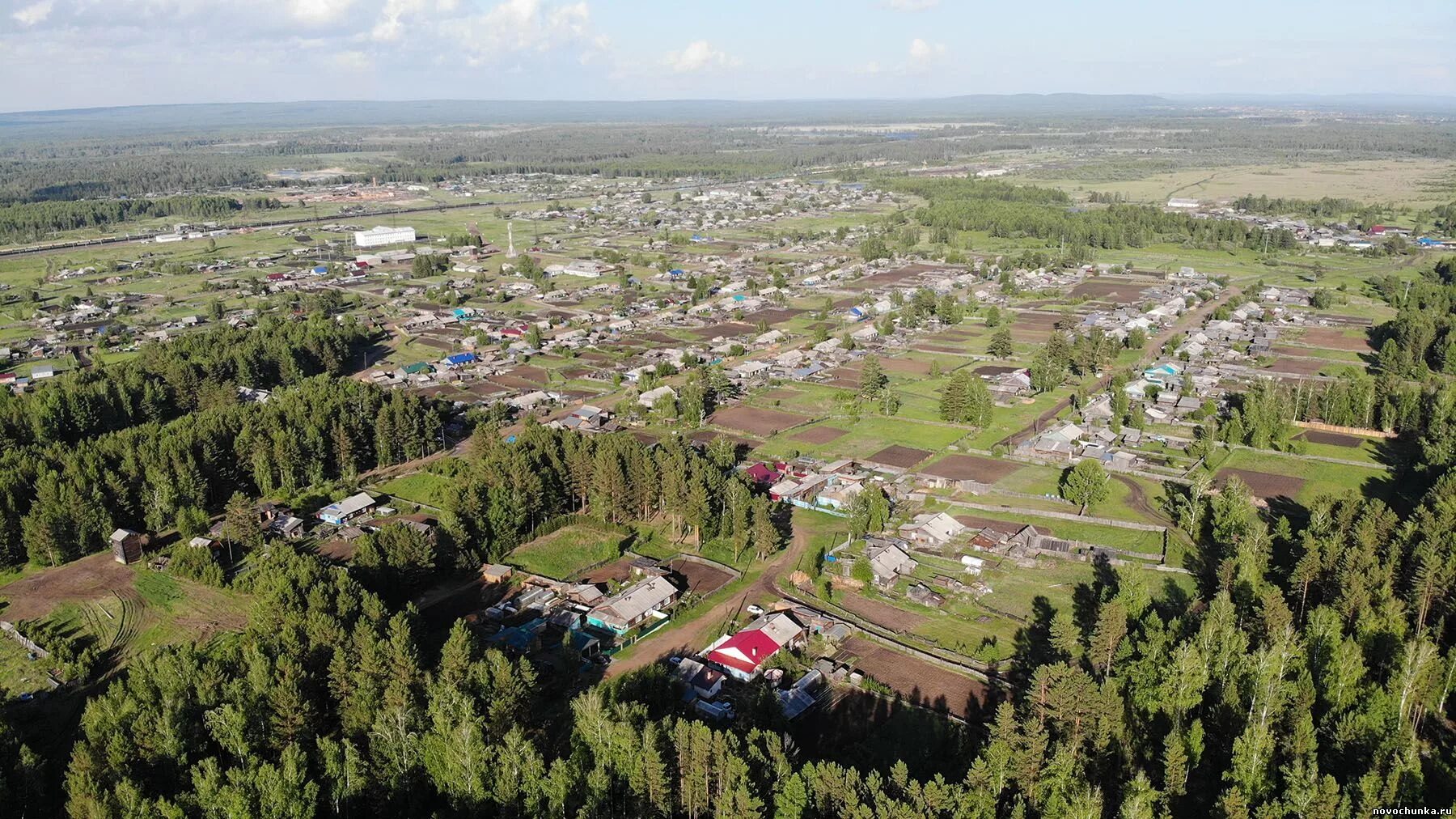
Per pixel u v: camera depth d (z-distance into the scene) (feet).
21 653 504.84
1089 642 478.18
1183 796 367.45
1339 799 348.38
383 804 372.99
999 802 359.25
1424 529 534.78
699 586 579.07
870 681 466.29
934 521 637.71
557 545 632.38
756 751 366.22
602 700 417.90
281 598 477.77
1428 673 415.23
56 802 390.83
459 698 394.73
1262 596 486.38
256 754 387.34
